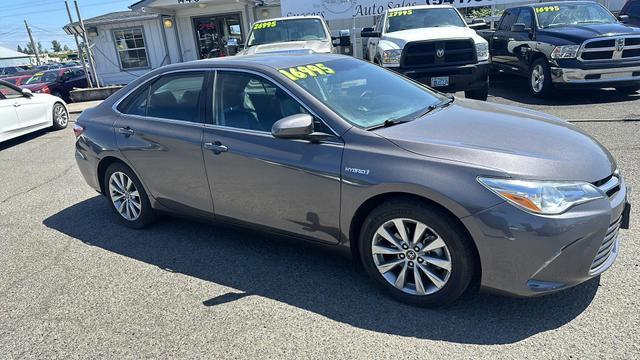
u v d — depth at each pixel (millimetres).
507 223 2521
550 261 2529
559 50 8609
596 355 2430
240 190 3523
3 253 4309
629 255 3316
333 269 3531
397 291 3008
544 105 8703
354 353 2605
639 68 8320
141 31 19312
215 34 18969
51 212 5316
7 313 3299
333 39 10984
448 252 2736
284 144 3236
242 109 3523
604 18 9500
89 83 17406
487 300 2977
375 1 14828
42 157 8258
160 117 4023
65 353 2811
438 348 2588
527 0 16266
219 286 3418
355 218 3043
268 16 18656
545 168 2607
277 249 3930
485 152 2707
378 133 3000
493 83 11922
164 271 3707
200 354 2697
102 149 4398
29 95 10055
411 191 2730
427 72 8438
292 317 2977
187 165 3787
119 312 3184
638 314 2711
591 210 2543
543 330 2660
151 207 4367
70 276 3756
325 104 3205
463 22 9742
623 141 5980
